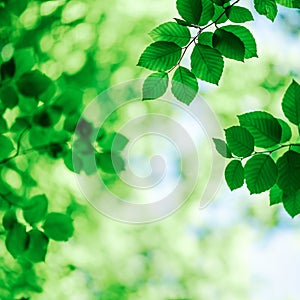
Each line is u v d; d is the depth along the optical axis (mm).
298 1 1696
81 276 6664
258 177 1517
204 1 1596
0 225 2418
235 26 1633
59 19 5293
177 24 1594
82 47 5742
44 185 5105
